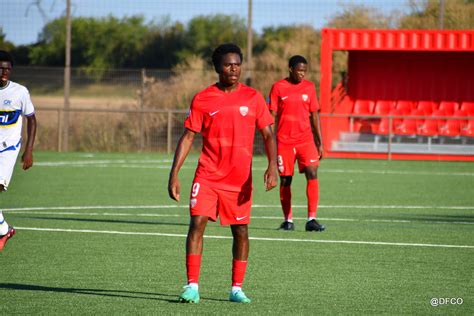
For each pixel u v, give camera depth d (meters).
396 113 79.56
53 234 28.92
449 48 74.44
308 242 27.77
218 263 23.48
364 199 43.06
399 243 27.64
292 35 116.81
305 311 17.55
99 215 35.03
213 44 143.75
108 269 22.38
